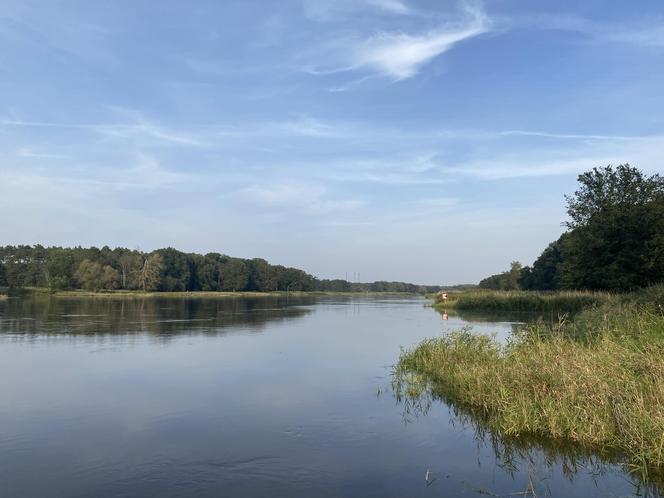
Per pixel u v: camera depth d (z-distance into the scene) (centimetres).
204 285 13975
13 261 11931
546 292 5528
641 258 4153
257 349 2208
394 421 1114
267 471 834
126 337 2581
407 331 3073
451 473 829
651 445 841
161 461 874
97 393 1357
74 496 734
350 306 7181
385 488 770
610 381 1047
